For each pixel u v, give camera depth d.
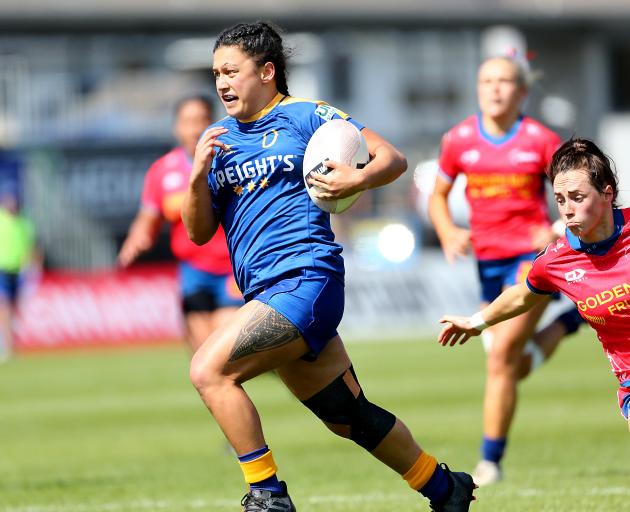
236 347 19.12
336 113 19.97
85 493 28.83
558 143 29.86
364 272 84.62
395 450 20.42
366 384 54.47
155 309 80.44
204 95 37.97
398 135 107.38
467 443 36.41
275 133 19.77
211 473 32.16
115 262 86.12
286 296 19.27
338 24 106.81
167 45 102.44
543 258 19.77
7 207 76.31
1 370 67.31
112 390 55.84
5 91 92.06
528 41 114.06
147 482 30.61
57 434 41.84
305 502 26.02
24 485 30.58
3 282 76.12
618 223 18.91
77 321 79.44
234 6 103.88
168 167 37.84
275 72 20.14
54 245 85.31
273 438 39.34
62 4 99.94
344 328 83.69
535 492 26.16
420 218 88.69
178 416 46.12
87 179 86.31
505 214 30.14
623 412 20.06
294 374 20.08
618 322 19.34
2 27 99.12
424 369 60.88
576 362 62.28
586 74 115.56
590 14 113.75
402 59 108.88
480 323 20.86
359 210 89.19
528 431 38.62
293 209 19.66
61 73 96.06
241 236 19.98
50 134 88.69
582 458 32.38
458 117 110.12
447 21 109.25
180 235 37.62
